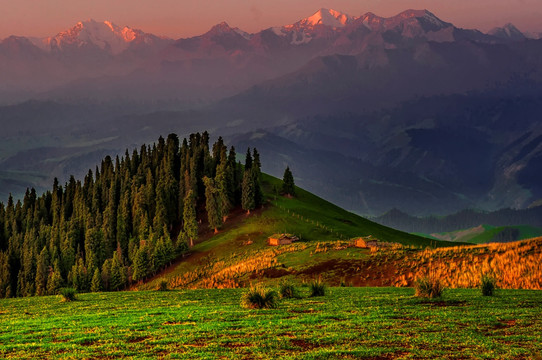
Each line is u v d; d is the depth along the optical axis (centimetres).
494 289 5141
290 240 14100
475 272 6769
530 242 7494
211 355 2805
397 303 4331
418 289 4625
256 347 2916
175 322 3847
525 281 5928
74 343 3253
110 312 4709
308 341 3036
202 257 15012
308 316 3825
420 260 8244
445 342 2936
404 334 3147
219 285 10119
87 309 5197
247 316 3934
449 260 7881
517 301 4247
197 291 6538
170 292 6538
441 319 3528
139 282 14875
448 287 6281
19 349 3148
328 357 2697
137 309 4859
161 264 14912
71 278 15162
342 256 9825
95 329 3669
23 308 5700
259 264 10694
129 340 3291
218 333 3325
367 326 3375
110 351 2975
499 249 7619
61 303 5991
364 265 8888
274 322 3603
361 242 10581
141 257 14688
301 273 9362
